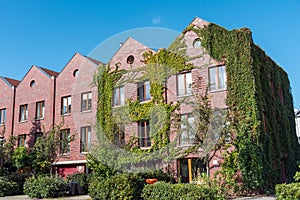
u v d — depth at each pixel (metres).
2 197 17.98
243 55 17.56
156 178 15.69
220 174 15.77
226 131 15.47
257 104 16.91
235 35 17.97
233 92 17.22
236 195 15.10
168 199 11.86
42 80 25.67
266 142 17.02
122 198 13.05
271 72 20.89
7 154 21.25
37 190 17.05
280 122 20.61
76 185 18.25
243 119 16.55
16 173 21.06
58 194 16.94
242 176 15.59
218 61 17.89
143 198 13.05
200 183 14.25
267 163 16.64
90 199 15.06
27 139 25.11
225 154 16.03
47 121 24.42
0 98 27.53
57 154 20.20
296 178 11.01
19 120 26.03
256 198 13.95
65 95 24.08
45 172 21.39
